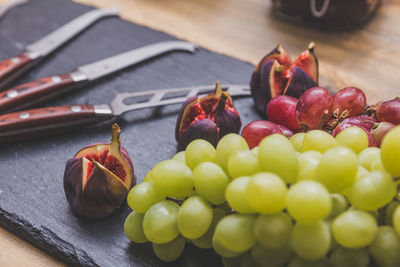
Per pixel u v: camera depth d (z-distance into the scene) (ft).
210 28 2.11
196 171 1.31
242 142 1.33
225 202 1.35
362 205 1.23
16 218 1.47
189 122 1.60
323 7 2.03
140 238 1.39
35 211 1.49
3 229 1.49
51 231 1.45
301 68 1.70
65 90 1.78
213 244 1.31
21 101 1.69
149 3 2.22
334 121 1.54
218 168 1.31
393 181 1.23
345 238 1.21
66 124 1.65
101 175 1.40
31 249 1.45
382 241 1.23
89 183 1.41
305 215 1.19
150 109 1.76
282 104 1.60
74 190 1.44
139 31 2.08
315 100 1.53
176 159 1.42
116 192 1.44
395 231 1.24
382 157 1.23
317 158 1.31
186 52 1.99
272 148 1.25
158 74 1.90
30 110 1.63
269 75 1.69
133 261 1.40
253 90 1.75
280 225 1.21
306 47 2.04
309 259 1.24
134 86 1.86
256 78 1.73
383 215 1.28
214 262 1.39
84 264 1.40
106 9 2.13
